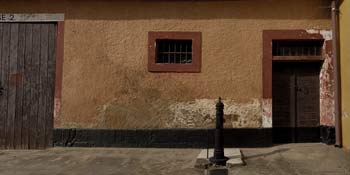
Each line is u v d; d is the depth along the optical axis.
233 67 8.48
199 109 8.48
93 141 8.55
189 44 8.75
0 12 8.83
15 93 8.81
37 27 8.85
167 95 8.54
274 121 8.69
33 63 8.82
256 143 8.34
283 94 8.72
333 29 8.31
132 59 8.62
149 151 8.16
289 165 6.82
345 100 7.91
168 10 8.64
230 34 8.53
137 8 8.68
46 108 8.77
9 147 8.75
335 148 7.96
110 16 8.71
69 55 8.70
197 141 8.42
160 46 8.77
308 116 8.70
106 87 8.62
